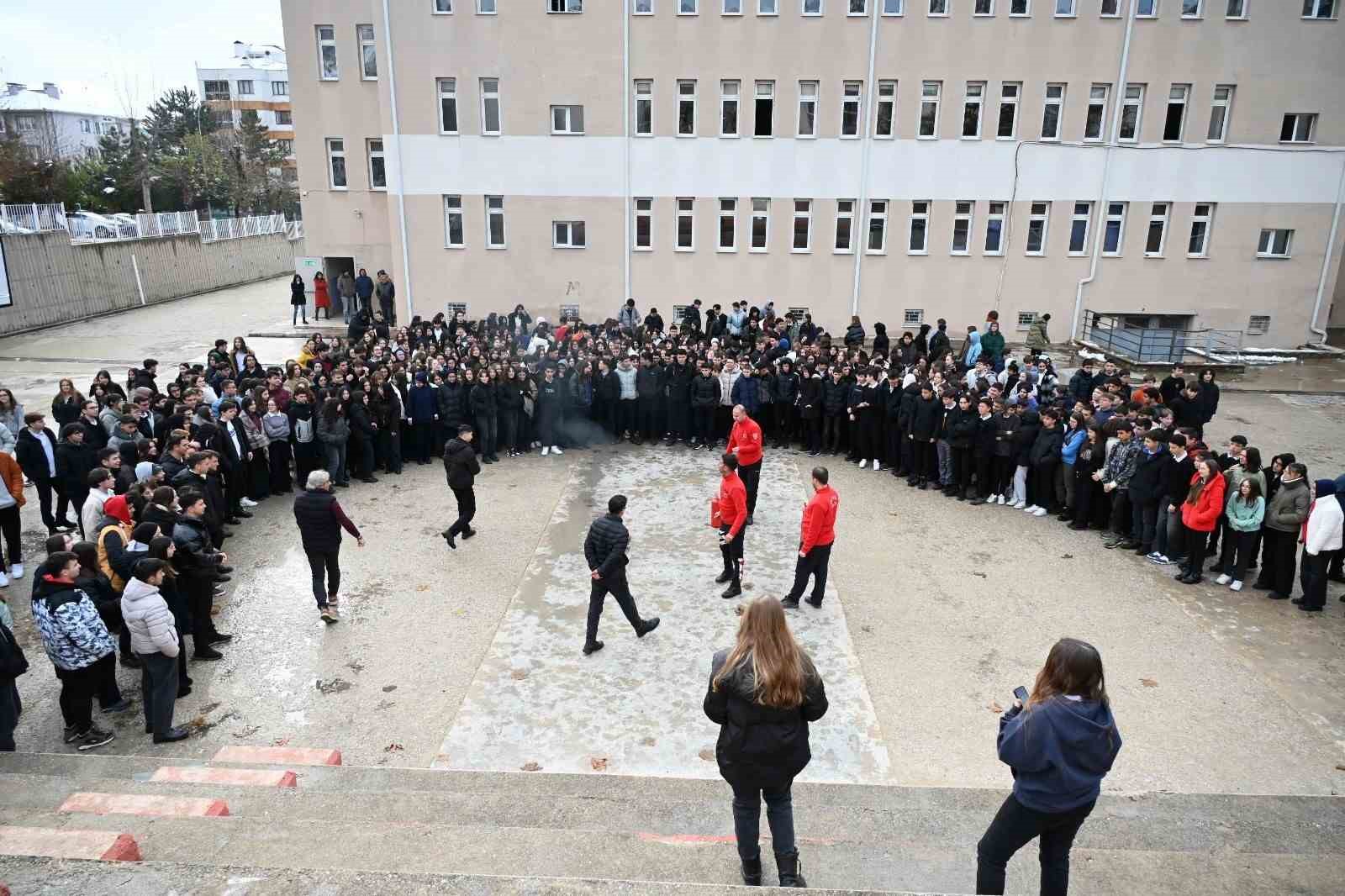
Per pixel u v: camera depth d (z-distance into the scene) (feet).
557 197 79.25
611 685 26.81
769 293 81.51
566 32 75.20
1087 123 77.46
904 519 41.65
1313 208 79.05
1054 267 80.33
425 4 74.79
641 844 15.85
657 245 80.53
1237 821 18.63
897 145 77.41
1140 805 19.34
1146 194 78.33
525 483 46.60
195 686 26.58
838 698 26.07
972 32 74.64
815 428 52.01
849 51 75.25
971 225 79.41
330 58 86.12
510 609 31.81
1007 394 51.13
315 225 90.68
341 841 15.70
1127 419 39.19
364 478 46.50
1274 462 33.19
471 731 24.36
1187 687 26.66
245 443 40.88
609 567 27.48
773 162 77.97
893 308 81.56
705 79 76.23
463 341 61.46
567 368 52.37
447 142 78.13
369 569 35.27
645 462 50.75
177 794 18.63
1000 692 26.58
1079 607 32.24
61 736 24.12
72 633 22.34
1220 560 35.32
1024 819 12.44
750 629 13.67
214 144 209.87
